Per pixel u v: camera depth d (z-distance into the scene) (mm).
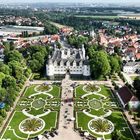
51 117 174500
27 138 149500
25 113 180250
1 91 193750
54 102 198000
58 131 156625
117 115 178500
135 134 153625
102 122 167625
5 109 182000
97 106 192000
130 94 194000
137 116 176875
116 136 144750
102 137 150875
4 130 157625
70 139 147875
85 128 160375
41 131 156750
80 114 179125
